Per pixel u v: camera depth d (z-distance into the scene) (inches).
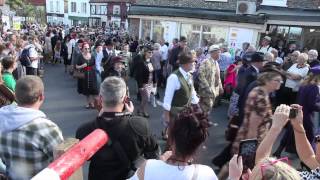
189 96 211.5
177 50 438.6
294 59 344.5
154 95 364.2
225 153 186.4
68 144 78.9
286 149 227.8
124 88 104.0
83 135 101.0
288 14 541.6
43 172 54.2
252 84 167.8
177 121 74.9
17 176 93.3
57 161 58.2
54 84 478.3
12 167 93.5
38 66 493.0
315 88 213.8
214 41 601.0
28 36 546.3
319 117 230.8
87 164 192.7
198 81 263.7
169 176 71.9
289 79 311.7
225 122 324.2
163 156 79.5
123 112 102.9
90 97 351.3
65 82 497.0
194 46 655.8
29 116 93.0
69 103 372.8
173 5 711.7
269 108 138.5
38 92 97.5
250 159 118.9
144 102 324.2
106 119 100.3
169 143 77.0
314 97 212.7
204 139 75.3
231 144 177.2
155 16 700.7
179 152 74.0
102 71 333.4
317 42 536.7
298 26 540.1
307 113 214.7
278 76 159.2
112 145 98.3
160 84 488.4
